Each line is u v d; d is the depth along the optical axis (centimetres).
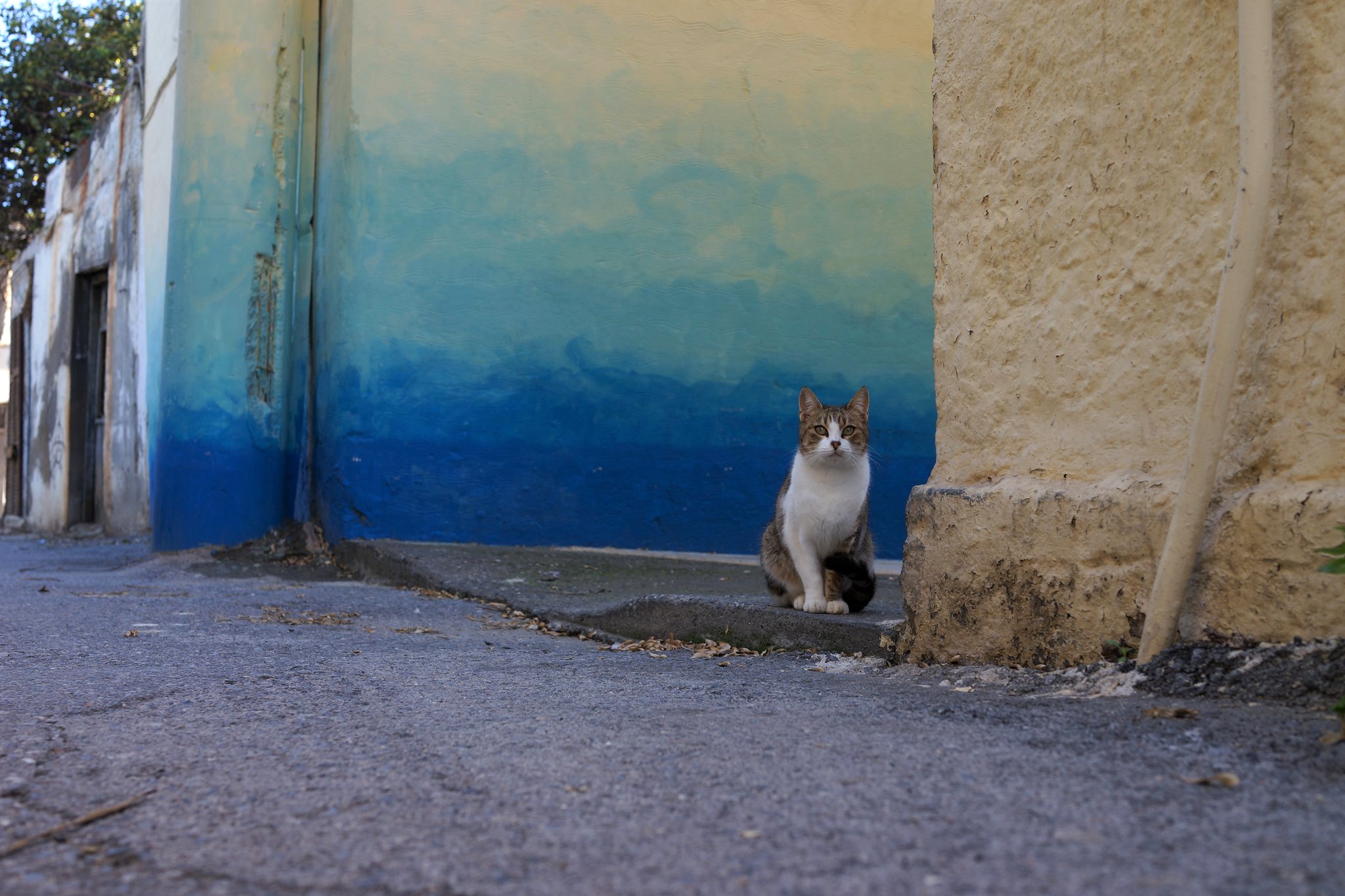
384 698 297
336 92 784
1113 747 214
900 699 286
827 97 823
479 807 191
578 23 782
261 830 182
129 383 1170
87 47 1672
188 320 788
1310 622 255
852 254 825
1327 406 259
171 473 788
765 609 443
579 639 484
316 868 164
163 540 793
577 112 782
